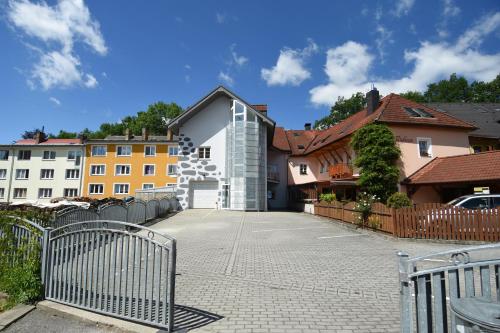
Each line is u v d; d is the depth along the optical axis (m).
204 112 30.22
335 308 5.30
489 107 32.44
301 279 6.99
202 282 6.84
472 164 19.08
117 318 4.84
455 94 48.59
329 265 8.24
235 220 19.62
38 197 47.00
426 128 23.00
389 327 4.56
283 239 12.57
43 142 50.69
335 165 27.62
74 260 5.37
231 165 28.80
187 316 4.98
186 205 28.91
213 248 10.74
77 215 11.29
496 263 3.19
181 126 30.09
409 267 3.53
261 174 29.38
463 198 13.52
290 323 4.71
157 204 21.34
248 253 9.88
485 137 26.06
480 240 11.34
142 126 66.38
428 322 3.29
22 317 5.04
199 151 29.70
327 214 20.44
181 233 14.34
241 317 4.93
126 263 4.87
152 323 4.57
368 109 27.09
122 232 4.93
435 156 22.78
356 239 12.59
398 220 12.59
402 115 23.03
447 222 11.91
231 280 6.98
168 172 46.00
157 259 4.70
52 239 5.74
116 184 46.03
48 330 4.61
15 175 47.59
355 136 22.08
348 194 26.28
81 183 46.25
